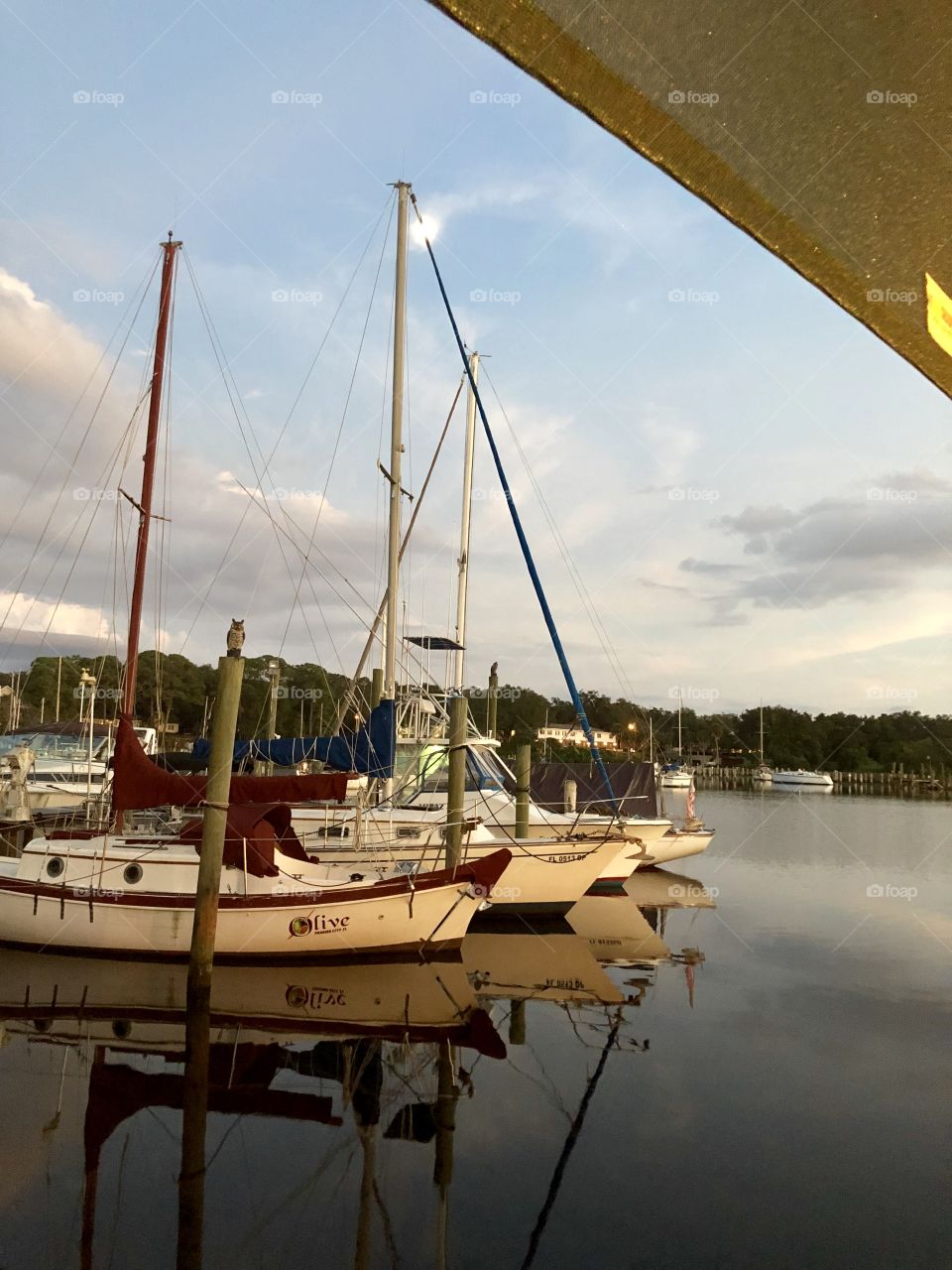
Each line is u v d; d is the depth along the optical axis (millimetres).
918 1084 7211
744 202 1461
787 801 52219
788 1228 4953
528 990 9984
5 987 9391
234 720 9484
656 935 13344
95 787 19297
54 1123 6203
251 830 10672
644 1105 6727
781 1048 8102
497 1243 4781
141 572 12797
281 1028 8391
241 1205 5148
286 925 10430
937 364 1798
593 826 16312
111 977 9828
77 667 59781
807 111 1288
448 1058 7711
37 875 10875
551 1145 6012
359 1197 5266
